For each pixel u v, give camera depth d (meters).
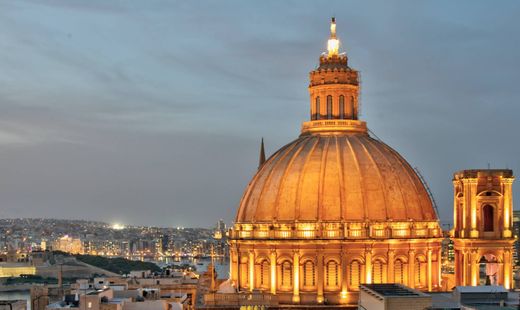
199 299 148.25
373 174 144.50
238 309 136.25
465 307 97.06
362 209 141.25
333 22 160.00
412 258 140.88
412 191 146.00
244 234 144.12
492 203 140.88
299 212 141.75
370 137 154.50
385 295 102.44
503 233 140.25
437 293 119.38
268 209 144.25
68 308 157.62
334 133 151.88
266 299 137.12
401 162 150.75
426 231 142.88
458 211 144.75
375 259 139.75
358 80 157.62
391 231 140.00
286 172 146.12
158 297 183.12
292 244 139.62
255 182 151.50
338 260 139.12
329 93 154.75
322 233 139.25
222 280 166.88
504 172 140.88
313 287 139.12
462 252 142.25
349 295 138.12
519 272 176.75
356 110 156.75
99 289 189.25
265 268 142.00
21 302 189.88
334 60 158.25
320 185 143.12
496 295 107.56
